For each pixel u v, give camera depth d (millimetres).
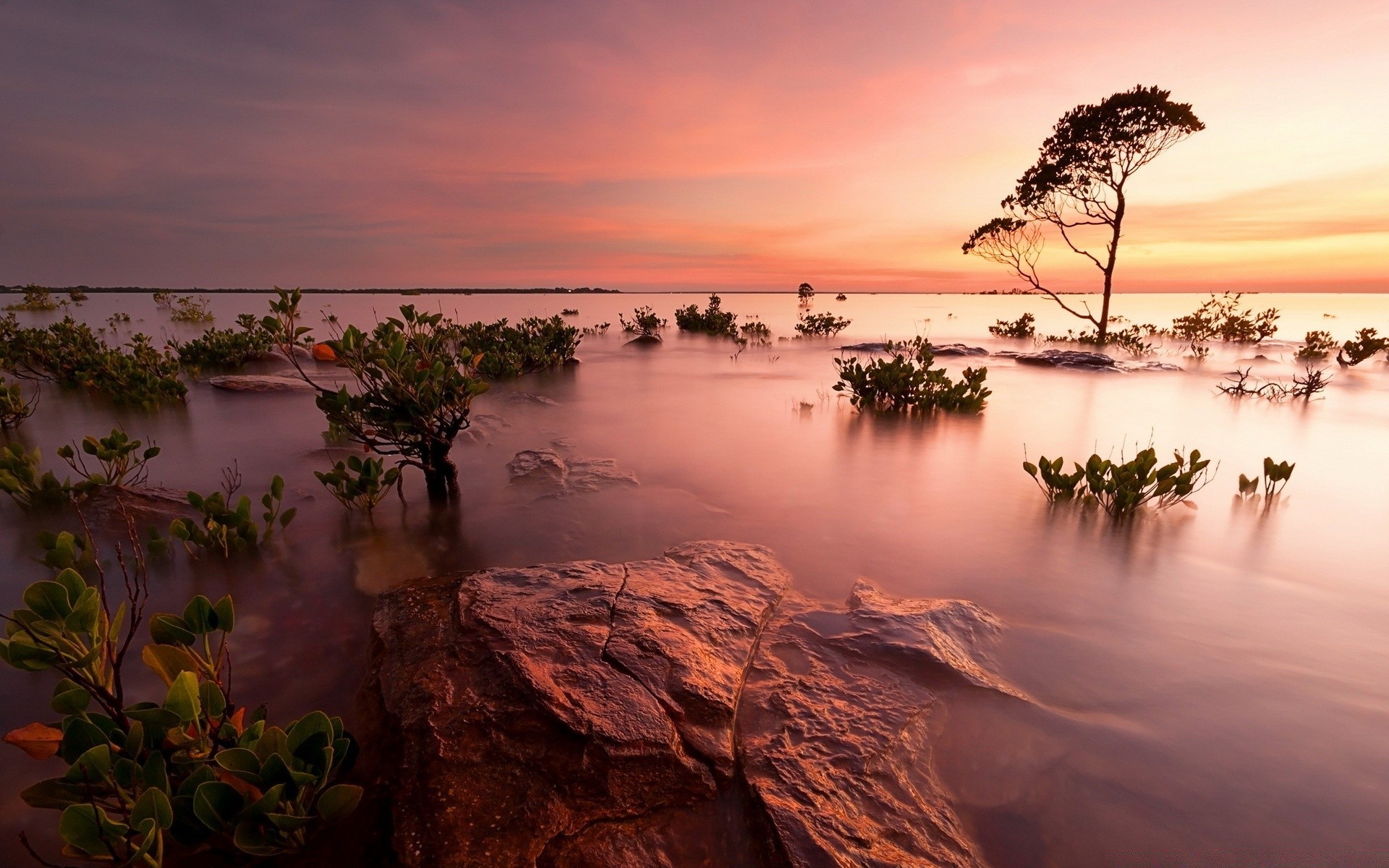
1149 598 3646
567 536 4793
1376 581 3869
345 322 29781
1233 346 22469
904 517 5129
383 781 2182
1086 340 21922
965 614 3314
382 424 5301
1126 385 13133
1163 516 5117
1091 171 20469
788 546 4516
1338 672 2857
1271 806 2074
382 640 3039
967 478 6293
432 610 3217
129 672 3020
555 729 2338
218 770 1895
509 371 13883
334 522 5109
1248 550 4395
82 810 1581
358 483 5129
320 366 15938
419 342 6117
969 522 5020
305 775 1893
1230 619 3387
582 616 3055
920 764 2283
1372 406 10508
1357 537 4605
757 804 2092
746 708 2578
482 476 6445
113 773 1781
